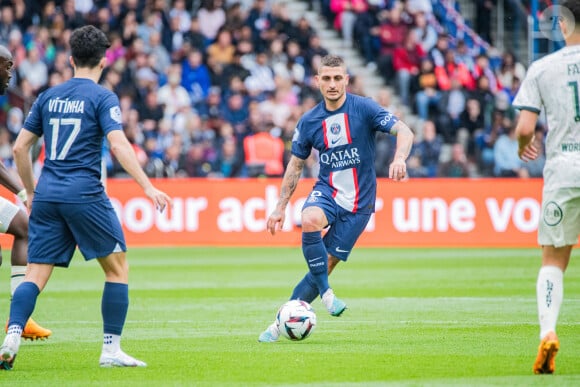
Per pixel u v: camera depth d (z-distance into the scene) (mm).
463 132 65875
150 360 20656
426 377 18141
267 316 29266
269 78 68312
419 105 68438
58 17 68750
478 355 20969
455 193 58156
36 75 66375
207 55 69000
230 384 17625
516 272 43406
